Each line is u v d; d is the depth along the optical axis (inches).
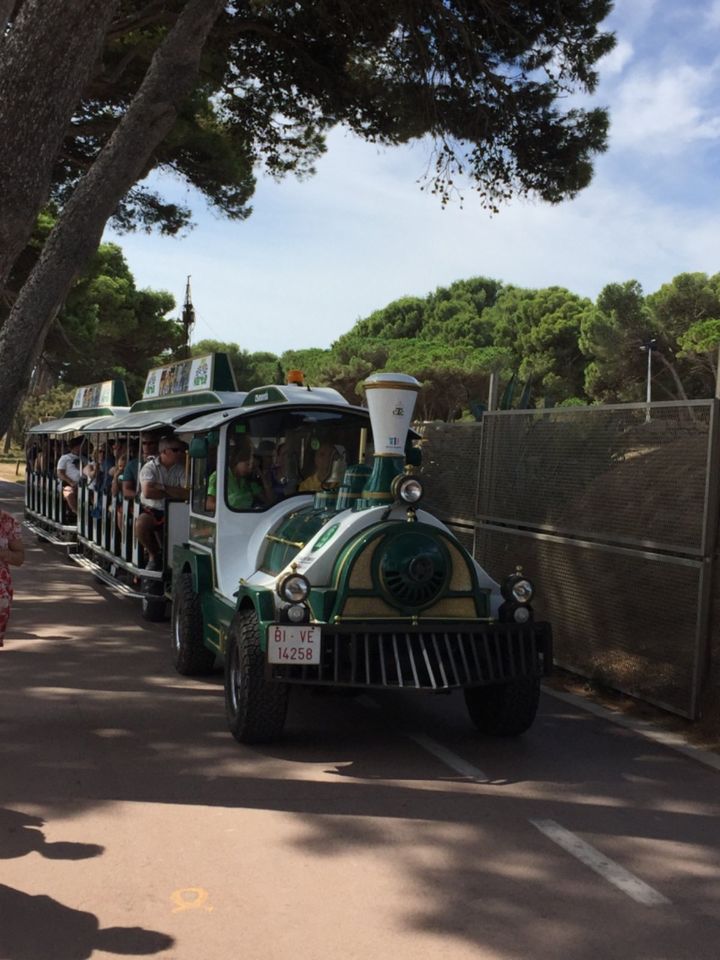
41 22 325.1
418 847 177.9
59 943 139.3
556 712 285.6
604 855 176.4
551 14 507.2
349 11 512.1
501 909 153.6
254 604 238.4
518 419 375.9
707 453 268.7
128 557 458.3
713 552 269.0
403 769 225.6
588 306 3048.7
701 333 2113.7
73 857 170.1
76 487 624.7
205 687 304.3
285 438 303.6
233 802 199.9
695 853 178.5
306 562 241.6
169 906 152.2
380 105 579.2
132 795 202.8
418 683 227.0
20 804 196.1
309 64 568.7
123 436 489.7
